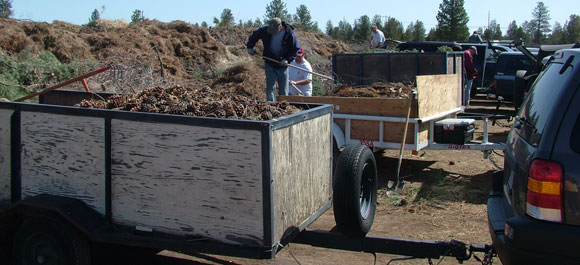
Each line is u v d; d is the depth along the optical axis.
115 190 3.72
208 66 18.97
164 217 3.60
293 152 3.64
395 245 3.86
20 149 4.04
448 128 7.36
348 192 3.90
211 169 3.41
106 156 3.69
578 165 2.92
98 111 3.69
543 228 2.96
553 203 2.96
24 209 4.09
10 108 4.04
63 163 3.89
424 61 10.93
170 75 16.66
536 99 3.71
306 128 3.86
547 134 3.04
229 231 3.43
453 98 8.20
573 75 3.07
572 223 2.93
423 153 8.82
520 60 14.52
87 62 14.24
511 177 3.68
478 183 7.34
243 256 3.38
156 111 3.84
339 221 3.96
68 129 3.83
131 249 4.66
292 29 8.80
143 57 16.84
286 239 3.58
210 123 3.36
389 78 11.34
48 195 3.94
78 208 3.79
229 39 25.88
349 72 11.84
